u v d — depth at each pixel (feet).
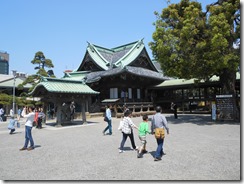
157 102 116.37
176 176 18.10
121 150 27.73
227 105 61.87
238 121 60.59
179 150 27.71
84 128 57.47
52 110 97.50
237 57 52.11
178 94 110.73
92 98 110.52
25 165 23.22
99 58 115.96
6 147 34.04
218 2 65.51
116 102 92.99
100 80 104.32
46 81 61.52
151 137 39.55
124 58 109.70
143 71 110.42
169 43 58.90
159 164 21.80
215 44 50.55
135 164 22.13
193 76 61.11
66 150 30.25
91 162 23.49
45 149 31.50
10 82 137.69
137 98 111.04
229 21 55.01
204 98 97.45
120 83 99.19
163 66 64.08
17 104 107.55
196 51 55.83
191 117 80.48
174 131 45.19
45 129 58.13
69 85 65.62
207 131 43.68
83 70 125.80
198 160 22.77
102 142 35.63
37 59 121.90
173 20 66.08
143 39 120.47
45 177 19.03
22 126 71.56
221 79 65.46
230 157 23.59
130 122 27.86
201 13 61.77
